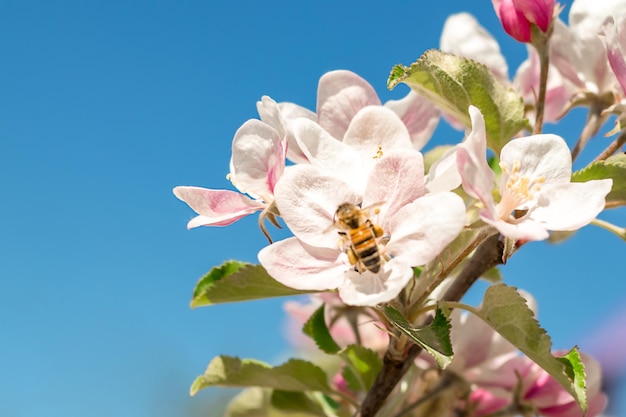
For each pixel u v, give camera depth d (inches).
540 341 10.1
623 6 11.9
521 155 10.5
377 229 10.0
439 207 9.8
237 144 10.5
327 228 10.1
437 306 10.3
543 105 11.5
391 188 10.1
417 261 9.7
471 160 9.7
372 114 10.8
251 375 12.1
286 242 10.1
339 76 11.5
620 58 11.0
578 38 12.0
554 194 10.3
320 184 10.2
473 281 11.3
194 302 11.2
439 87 11.3
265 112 10.9
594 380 12.1
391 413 12.1
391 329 10.9
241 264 11.3
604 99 12.0
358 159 10.6
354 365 12.0
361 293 9.8
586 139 11.9
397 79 11.0
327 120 11.5
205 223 10.7
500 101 11.3
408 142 10.8
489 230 10.2
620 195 11.0
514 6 11.5
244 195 10.7
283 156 10.6
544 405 12.2
